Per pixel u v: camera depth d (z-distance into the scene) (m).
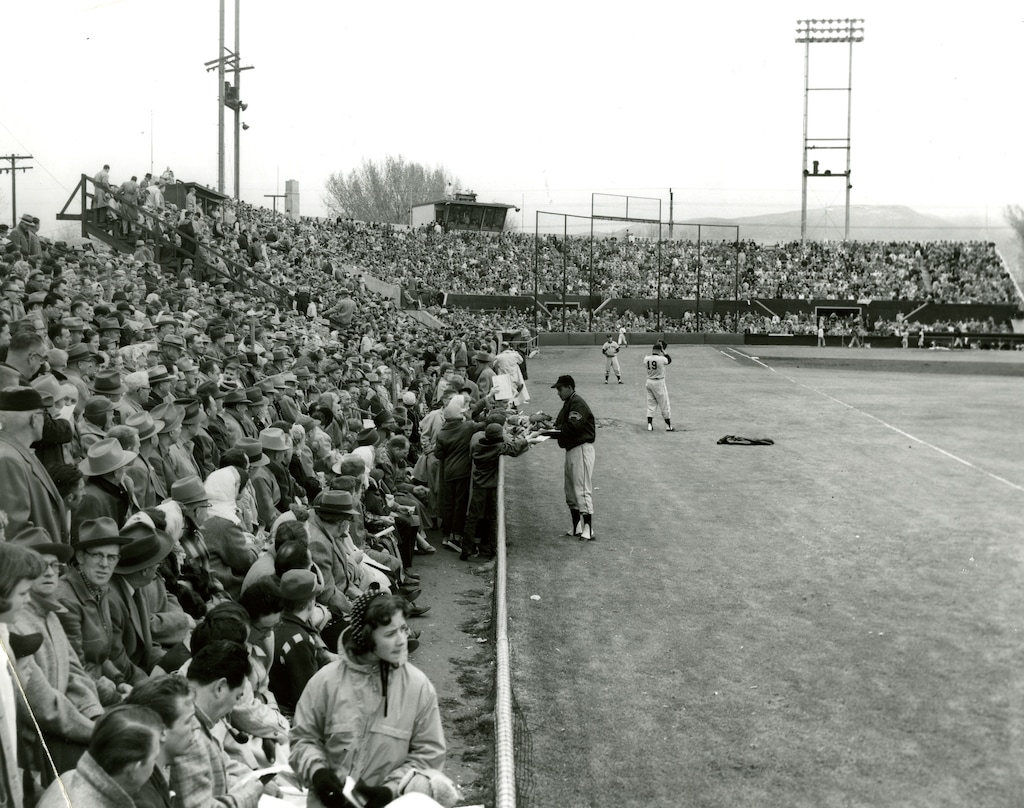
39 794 4.22
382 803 5.07
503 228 88.56
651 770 7.61
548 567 13.73
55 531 6.79
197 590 8.01
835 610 11.58
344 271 50.09
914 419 29.61
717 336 68.19
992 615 11.26
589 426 15.27
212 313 22.80
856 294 77.31
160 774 4.69
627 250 79.50
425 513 16.06
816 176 90.94
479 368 27.92
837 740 8.09
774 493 18.70
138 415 9.12
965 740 8.03
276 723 6.56
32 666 4.90
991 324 75.31
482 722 8.69
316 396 17.39
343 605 8.98
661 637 10.76
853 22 86.75
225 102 55.69
